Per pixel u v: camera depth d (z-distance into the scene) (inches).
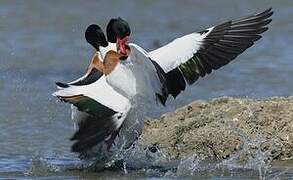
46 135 621.3
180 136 557.6
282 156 535.5
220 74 896.9
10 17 1437.0
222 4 1614.2
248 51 1053.2
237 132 546.0
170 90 494.0
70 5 1625.2
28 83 869.2
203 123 561.6
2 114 698.2
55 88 839.7
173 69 491.8
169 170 512.1
